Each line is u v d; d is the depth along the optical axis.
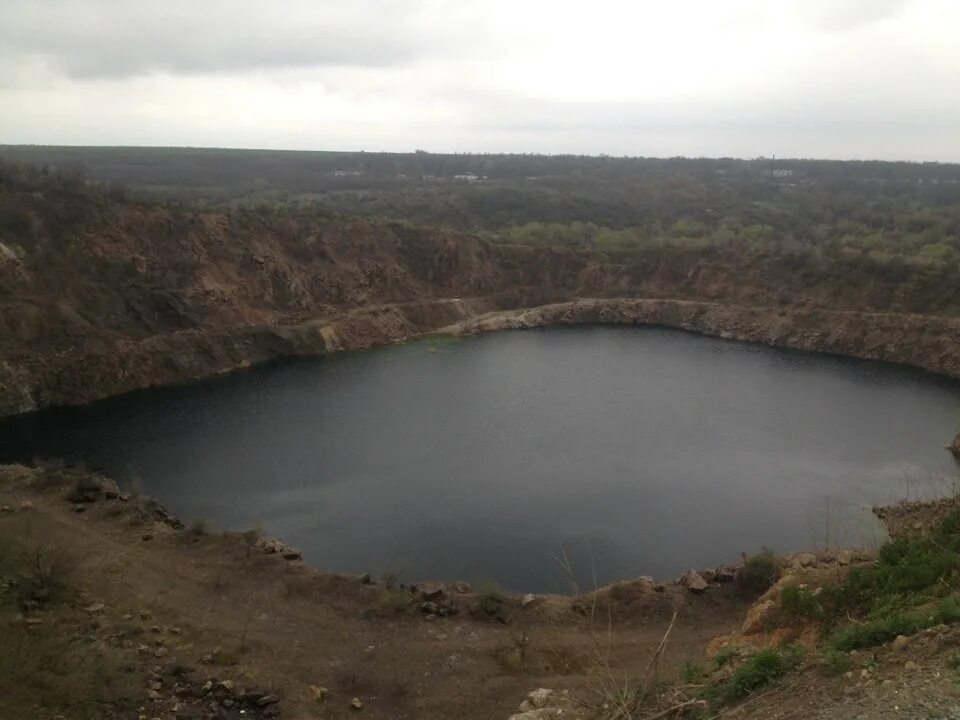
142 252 56.75
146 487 31.56
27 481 27.22
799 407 44.94
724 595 20.72
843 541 26.64
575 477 33.31
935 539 15.09
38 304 47.16
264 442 37.72
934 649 9.07
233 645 17.19
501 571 24.81
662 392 48.31
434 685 16.25
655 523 28.55
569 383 50.69
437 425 40.91
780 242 81.44
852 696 8.82
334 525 28.14
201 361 51.94
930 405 45.53
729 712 9.93
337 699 15.48
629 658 17.45
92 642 15.91
